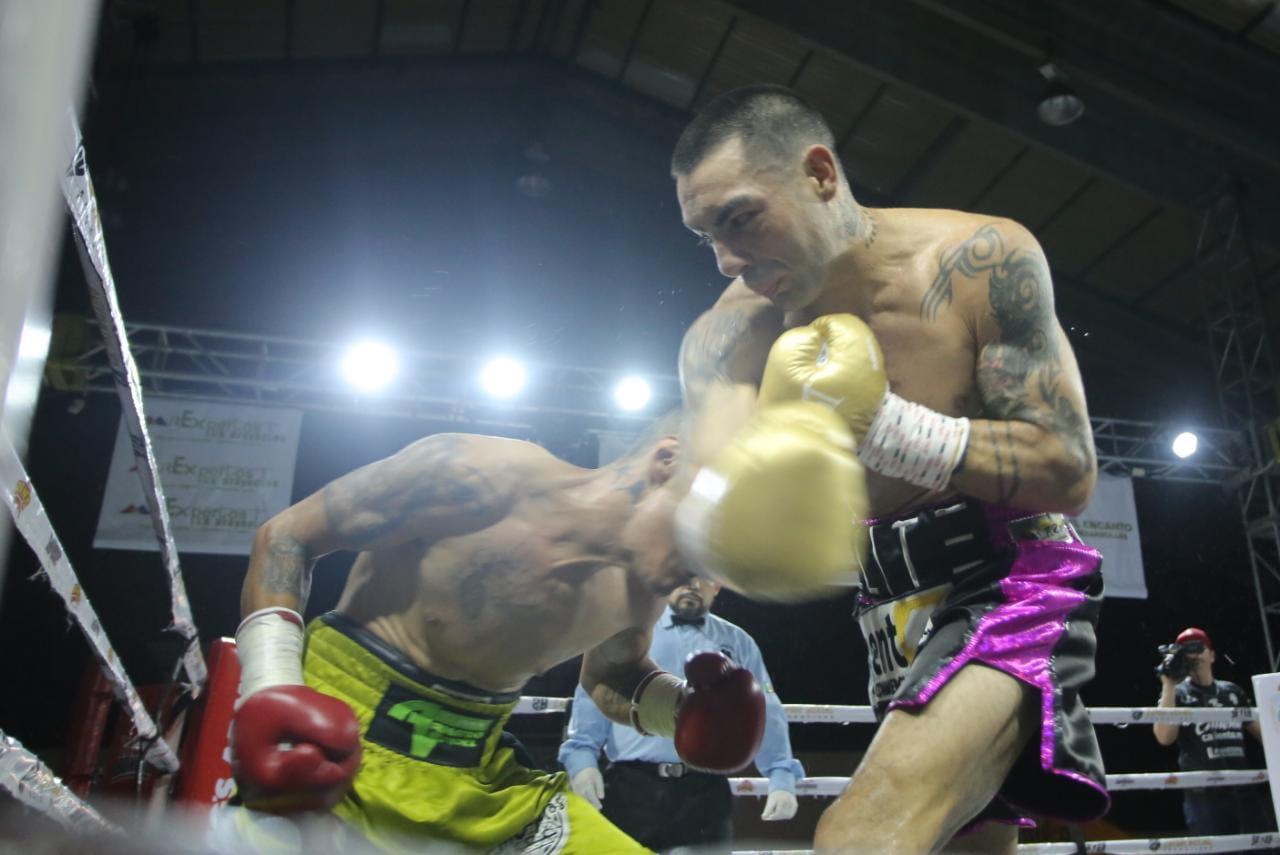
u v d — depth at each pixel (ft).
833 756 29.50
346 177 37.17
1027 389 5.65
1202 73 27.89
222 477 26.35
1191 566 33.58
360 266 36.01
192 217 35.24
